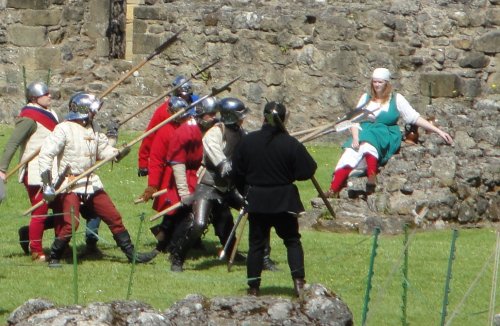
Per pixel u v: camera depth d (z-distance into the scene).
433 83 49.84
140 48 56.31
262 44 53.31
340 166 37.31
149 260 31.12
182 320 22.66
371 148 37.22
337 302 23.48
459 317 26.28
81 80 57.66
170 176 31.61
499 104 43.66
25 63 57.47
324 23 51.75
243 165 26.95
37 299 22.75
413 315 26.34
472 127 39.41
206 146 30.23
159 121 34.41
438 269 30.28
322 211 35.81
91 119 30.89
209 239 34.47
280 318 22.97
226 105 30.12
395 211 35.69
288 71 52.78
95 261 31.23
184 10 55.25
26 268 30.09
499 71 50.00
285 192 26.66
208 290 27.98
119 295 27.31
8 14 57.59
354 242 33.44
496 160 37.81
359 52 51.19
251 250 27.11
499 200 37.09
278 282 29.00
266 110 26.77
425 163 37.22
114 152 31.05
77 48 57.91
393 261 31.11
